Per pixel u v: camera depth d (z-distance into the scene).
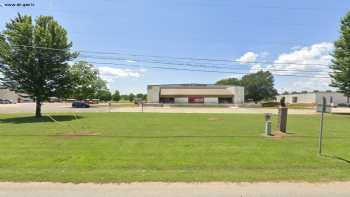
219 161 8.21
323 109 9.46
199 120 22.44
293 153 9.46
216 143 11.39
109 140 12.07
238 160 8.36
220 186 5.96
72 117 24.92
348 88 36.19
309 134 14.57
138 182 6.16
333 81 36.91
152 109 43.72
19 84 24.33
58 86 25.27
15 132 14.61
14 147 10.29
